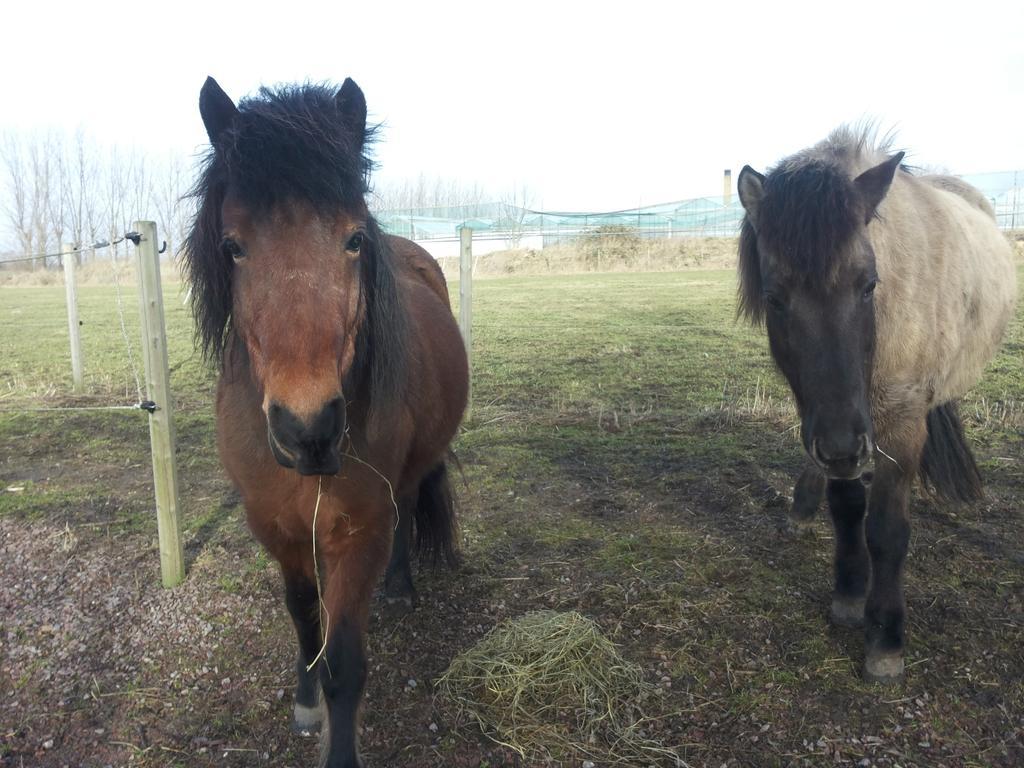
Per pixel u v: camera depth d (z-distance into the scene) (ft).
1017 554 11.89
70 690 9.02
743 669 9.24
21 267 132.16
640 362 28.58
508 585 11.46
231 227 5.91
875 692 8.79
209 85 6.29
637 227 111.45
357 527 7.36
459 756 7.89
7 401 24.54
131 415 22.61
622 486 15.52
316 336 5.64
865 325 8.31
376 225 7.18
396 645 9.95
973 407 19.88
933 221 10.00
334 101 6.51
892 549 9.03
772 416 20.21
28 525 13.93
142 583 11.59
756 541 12.78
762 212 8.53
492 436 19.20
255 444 7.01
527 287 64.69
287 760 7.96
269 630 10.30
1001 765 7.56
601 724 8.32
